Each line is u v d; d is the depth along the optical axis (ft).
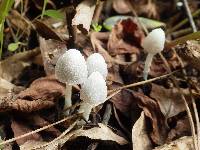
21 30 0.57
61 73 0.40
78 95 0.48
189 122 0.47
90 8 0.50
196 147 0.43
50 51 0.52
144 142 0.44
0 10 0.44
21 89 0.48
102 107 0.47
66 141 0.42
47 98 0.46
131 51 0.57
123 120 0.47
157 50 0.49
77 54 0.40
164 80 0.53
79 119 0.44
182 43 0.54
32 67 0.53
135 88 0.51
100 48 0.55
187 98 0.50
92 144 0.43
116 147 0.44
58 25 0.58
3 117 0.45
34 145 0.41
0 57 0.49
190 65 0.56
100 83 0.40
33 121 0.44
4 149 0.41
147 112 0.47
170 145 0.43
